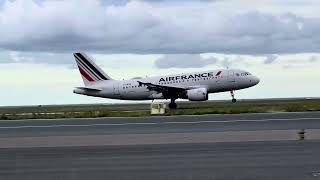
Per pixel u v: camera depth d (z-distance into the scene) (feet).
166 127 118.83
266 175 50.93
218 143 80.53
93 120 161.79
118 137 95.71
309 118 141.38
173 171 54.80
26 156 70.44
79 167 59.31
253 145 76.69
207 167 57.00
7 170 57.72
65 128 126.21
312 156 63.77
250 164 58.34
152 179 50.42
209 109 213.87
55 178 52.01
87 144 84.89
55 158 67.62
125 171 55.67
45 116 203.00
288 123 122.62
